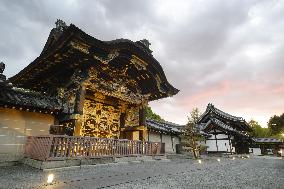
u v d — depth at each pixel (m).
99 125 15.88
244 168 13.47
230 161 20.31
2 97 10.92
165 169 10.42
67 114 12.78
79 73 13.06
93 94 15.53
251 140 47.97
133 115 17.50
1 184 6.14
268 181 8.12
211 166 13.75
